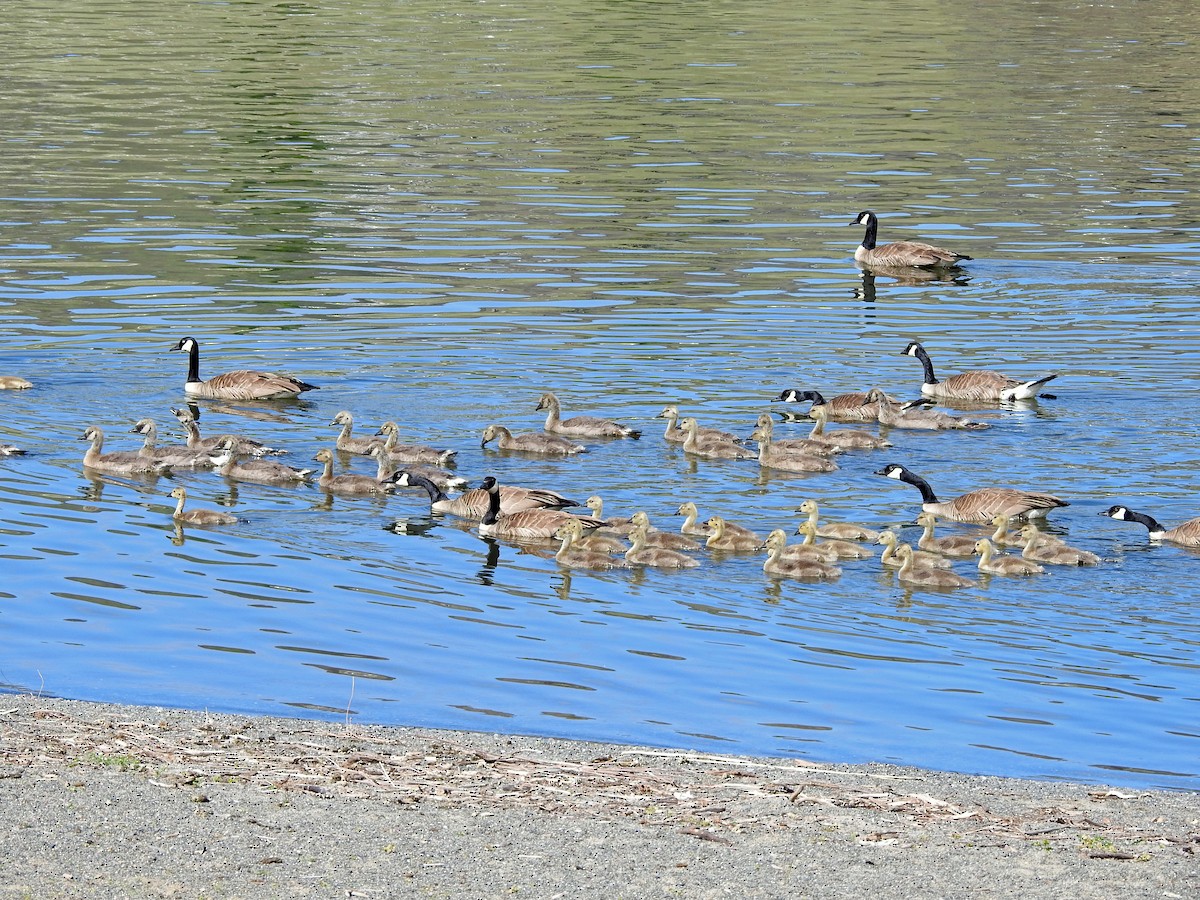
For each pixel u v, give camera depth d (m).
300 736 20.48
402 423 35.78
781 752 20.83
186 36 87.12
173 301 44.50
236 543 28.84
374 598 26.39
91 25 89.88
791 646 24.62
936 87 77.38
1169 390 38.38
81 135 64.50
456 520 30.81
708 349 41.50
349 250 50.28
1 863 15.94
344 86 74.94
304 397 37.41
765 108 72.06
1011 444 34.62
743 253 51.34
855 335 43.31
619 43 87.25
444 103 71.94
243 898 15.41
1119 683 23.28
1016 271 50.16
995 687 23.09
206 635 24.52
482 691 22.67
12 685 22.42
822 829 17.70
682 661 23.94
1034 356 41.38
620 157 63.31
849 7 101.38
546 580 27.56
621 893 15.86
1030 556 28.50
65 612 25.23
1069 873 16.66
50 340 40.81
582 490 32.06
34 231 51.16
